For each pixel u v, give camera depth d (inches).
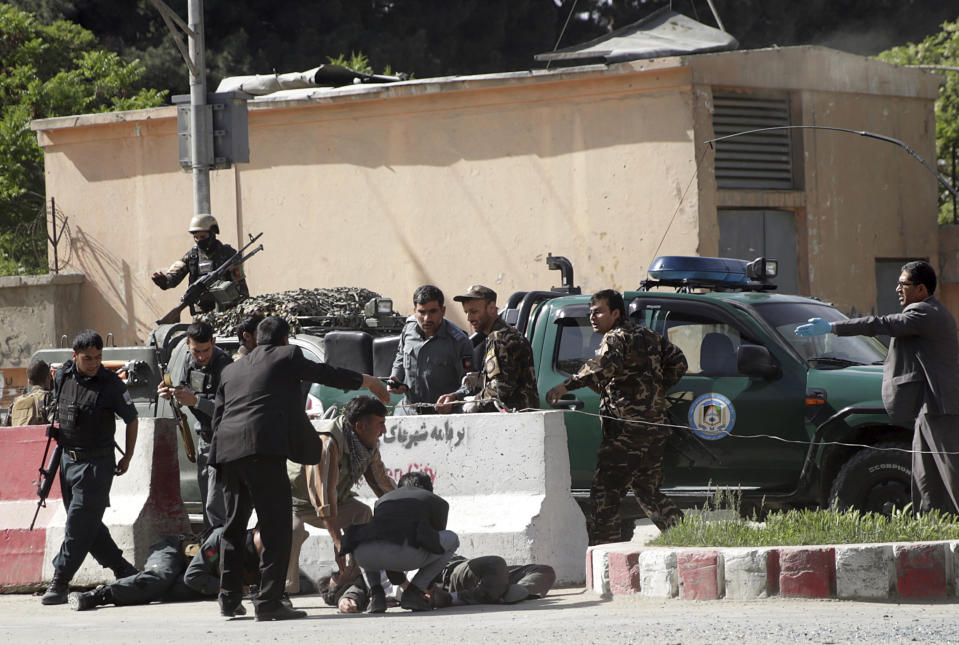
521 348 1315.2
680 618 938.7
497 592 1125.1
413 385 1424.7
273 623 1037.8
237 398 1095.6
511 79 2495.1
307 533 1322.6
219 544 1268.5
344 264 2709.2
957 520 1099.3
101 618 1152.8
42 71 4382.4
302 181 2748.5
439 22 5408.5
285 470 1096.2
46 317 2940.5
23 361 2957.7
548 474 1285.7
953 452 1179.9
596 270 2439.7
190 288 1855.3
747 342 1402.6
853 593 998.4
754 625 872.9
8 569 1459.2
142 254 2930.6
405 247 2645.2
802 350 1392.7
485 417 1311.5
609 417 1264.8
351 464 1192.8
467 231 2578.7
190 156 2326.5
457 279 2591.0
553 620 962.7
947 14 5236.2
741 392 1378.0
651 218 2379.4
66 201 3006.9
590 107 2442.2
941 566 999.6
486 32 5526.6
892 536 1043.9
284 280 2773.1
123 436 1451.8
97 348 1317.7
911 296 1214.3
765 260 1578.5
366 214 2682.1
